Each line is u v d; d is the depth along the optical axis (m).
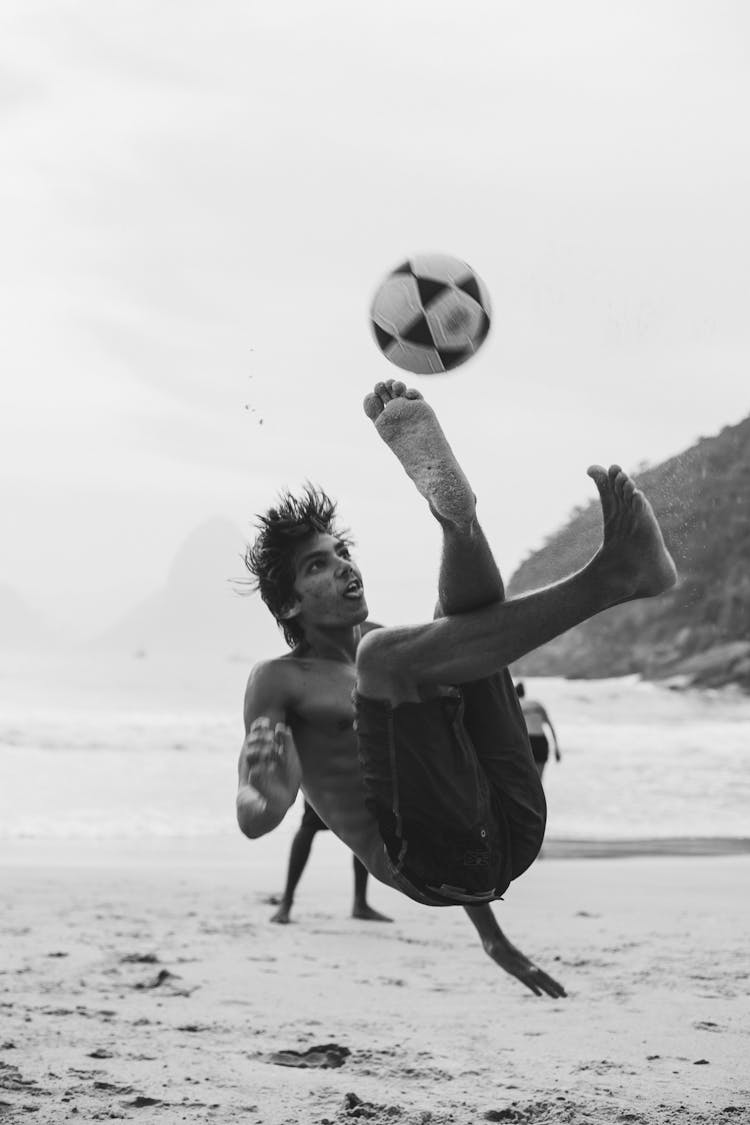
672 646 78.06
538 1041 4.95
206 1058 4.60
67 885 10.60
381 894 10.61
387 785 3.15
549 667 82.50
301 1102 3.98
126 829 17.48
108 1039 4.91
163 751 29.73
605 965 6.88
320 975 6.56
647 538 2.81
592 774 26.44
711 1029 5.20
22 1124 3.69
